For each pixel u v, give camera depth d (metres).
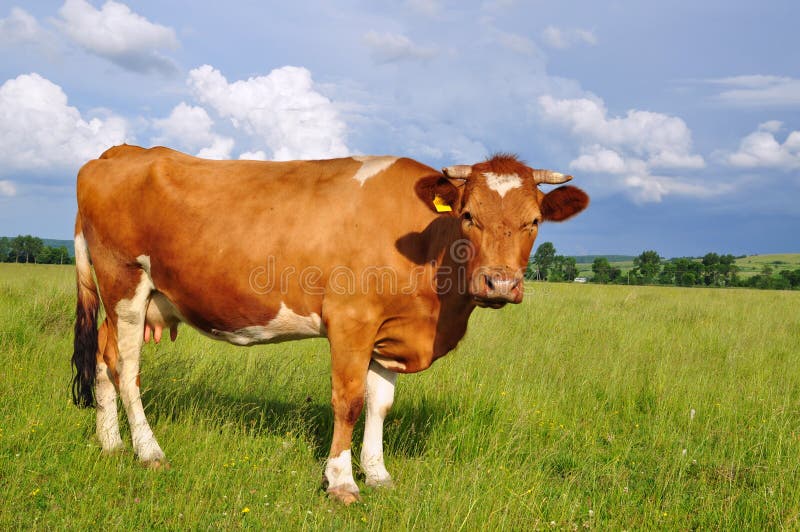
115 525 3.48
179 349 7.48
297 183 4.59
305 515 3.63
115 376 4.84
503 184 3.92
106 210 4.85
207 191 4.65
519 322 10.86
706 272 74.19
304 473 4.39
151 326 5.19
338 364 4.38
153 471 4.35
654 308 15.38
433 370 6.70
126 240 4.82
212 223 4.57
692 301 19.17
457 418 5.33
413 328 4.52
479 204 3.89
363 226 4.38
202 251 4.57
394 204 4.41
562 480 4.57
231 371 6.52
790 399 6.58
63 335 7.84
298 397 6.10
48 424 4.78
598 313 13.03
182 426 5.09
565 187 4.18
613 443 5.39
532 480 4.35
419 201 4.41
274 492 4.13
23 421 4.75
